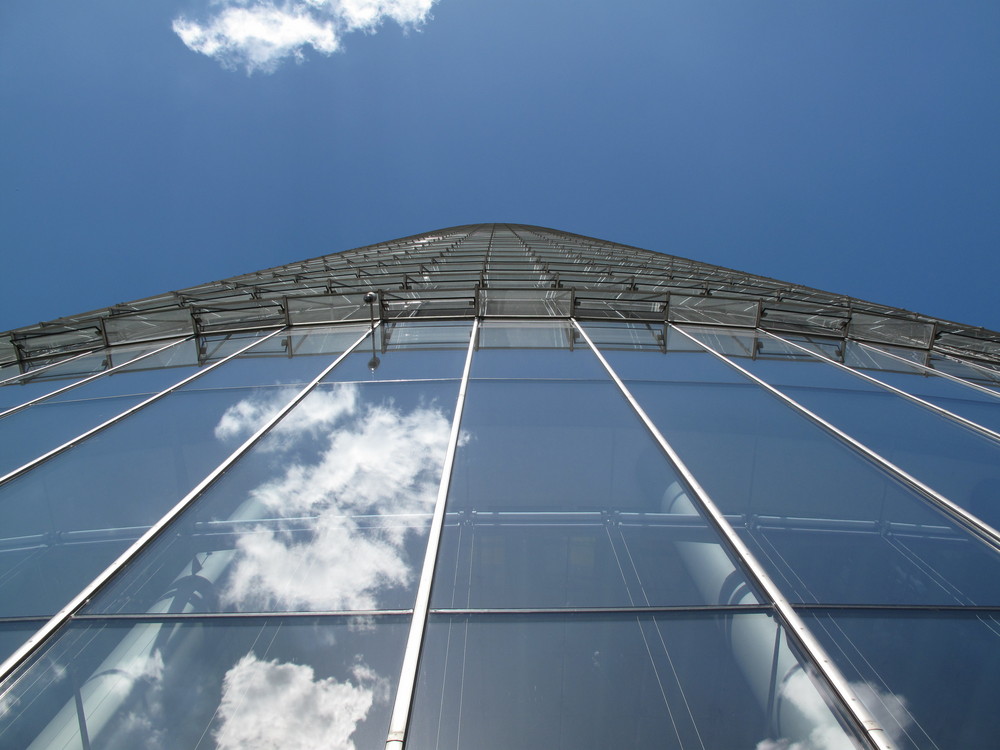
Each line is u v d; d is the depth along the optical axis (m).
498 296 10.66
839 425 6.07
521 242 25.20
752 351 8.58
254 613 3.50
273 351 8.66
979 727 2.87
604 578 3.73
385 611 3.48
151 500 4.72
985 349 9.83
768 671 3.13
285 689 3.04
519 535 4.12
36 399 7.41
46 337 10.21
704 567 3.83
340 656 3.20
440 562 3.87
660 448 5.34
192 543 4.14
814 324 10.20
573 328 9.35
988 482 5.04
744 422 5.95
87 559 4.04
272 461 5.28
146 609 3.54
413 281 12.41
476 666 3.13
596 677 3.09
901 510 4.52
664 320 9.95
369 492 4.68
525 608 3.48
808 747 2.80
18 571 3.93
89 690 3.07
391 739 2.80
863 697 2.99
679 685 3.07
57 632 3.39
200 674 3.14
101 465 5.35
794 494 4.67
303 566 3.88
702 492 4.61
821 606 3.52
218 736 2.89
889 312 11.76
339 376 7.39
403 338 8.96
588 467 4.98
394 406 6.32
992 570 3.89
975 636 3.34
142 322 10.10
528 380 7.00
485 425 5.79
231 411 6.46
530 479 4.79
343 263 18.42
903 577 3.78
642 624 3.39
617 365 7.60
